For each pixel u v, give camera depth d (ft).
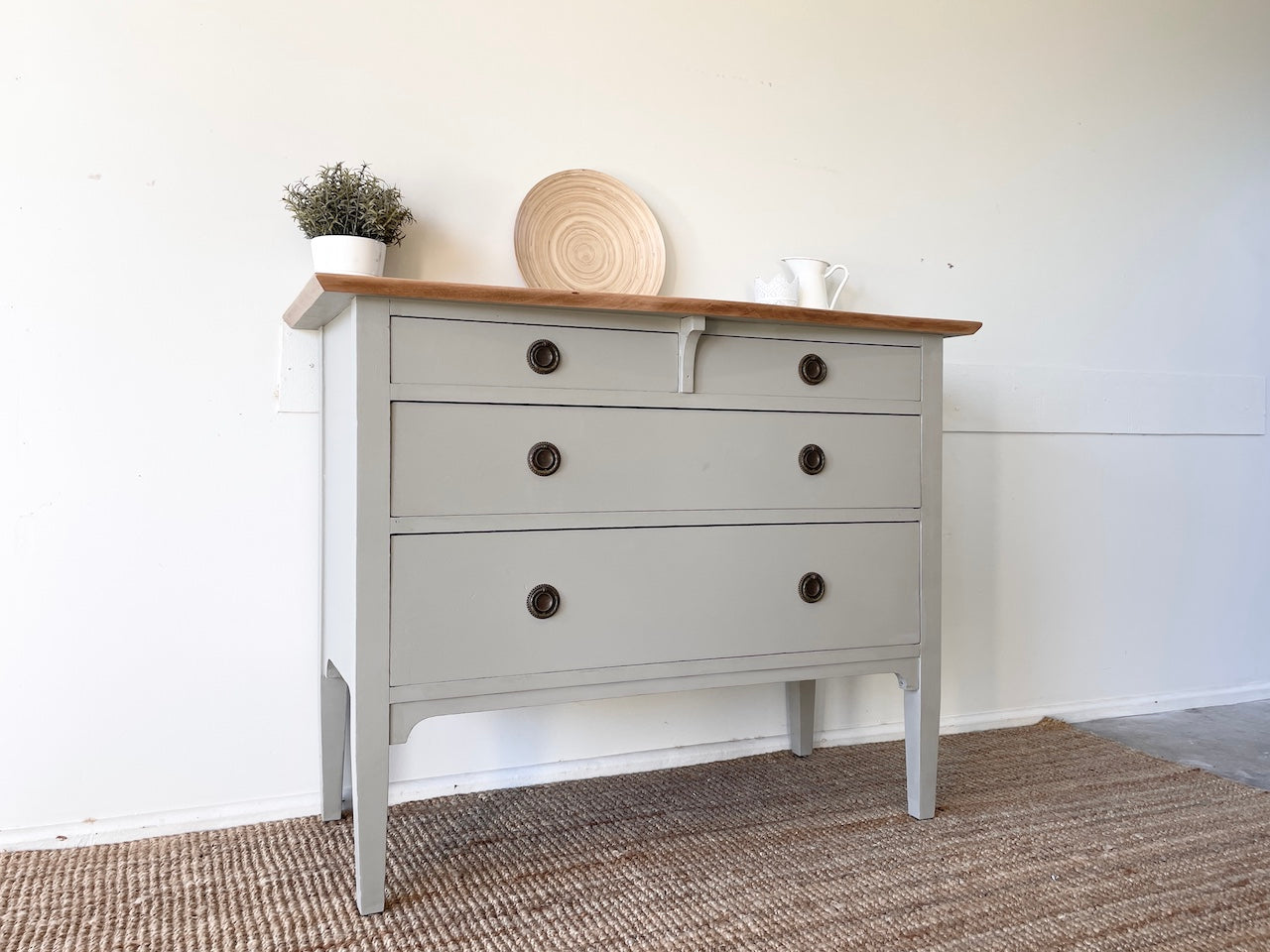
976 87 8.37
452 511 5.01
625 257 7.05
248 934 4.72
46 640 5.78
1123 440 9.07
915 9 8.12
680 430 5.53
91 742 5.89
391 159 6.48
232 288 6.12
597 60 7.06
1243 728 8.69
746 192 7.55
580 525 5.30
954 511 8.32
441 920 4.89
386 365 4.86
